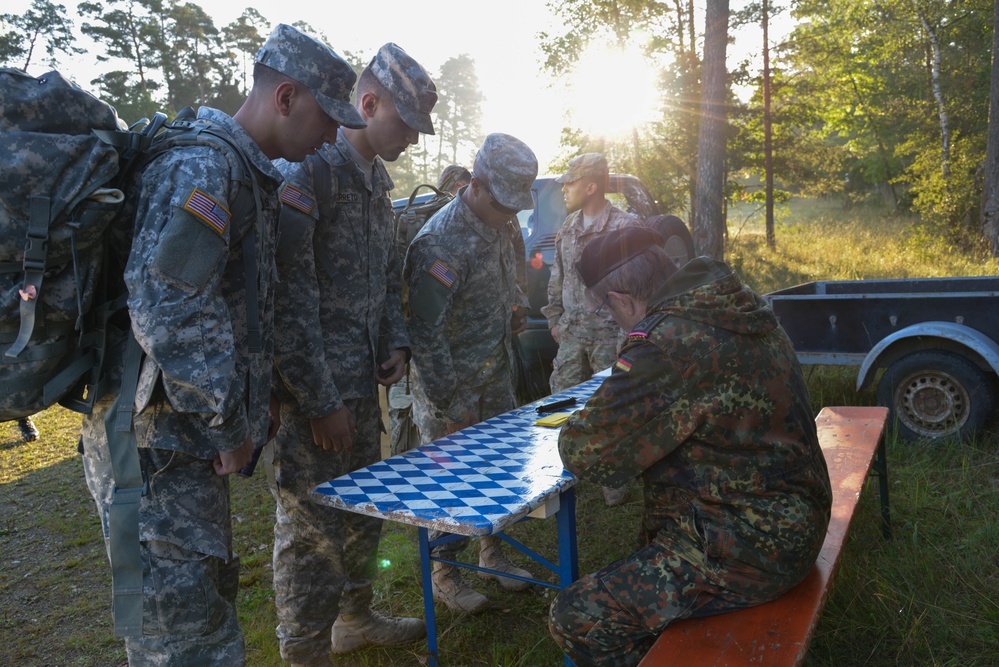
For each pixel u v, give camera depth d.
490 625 3.04
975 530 3.35
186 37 52.94
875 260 12.45
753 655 1.70
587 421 1.88
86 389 1.80
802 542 1.84
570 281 4.30
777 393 1.85
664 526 1.96
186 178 1.70
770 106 20.75
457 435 2.62
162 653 1.75
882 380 4.51
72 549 4.09
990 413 4.21
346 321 2.51
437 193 3.44
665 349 1.82
